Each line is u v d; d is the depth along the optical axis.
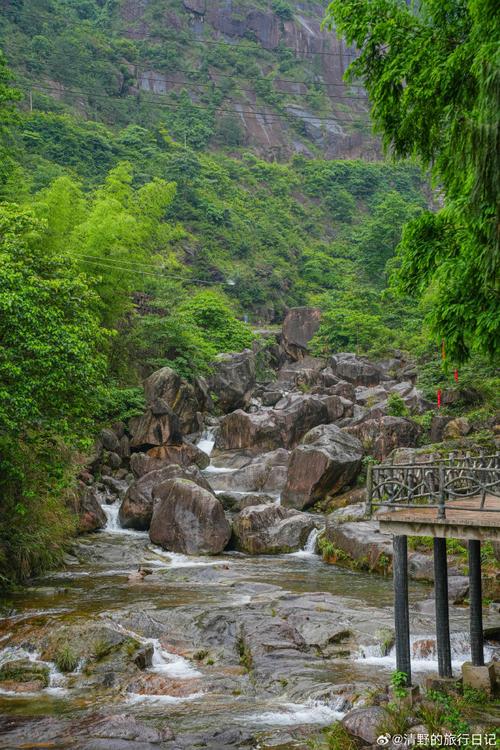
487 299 9.86
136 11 125.12
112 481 30.16
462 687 10.59
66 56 101.12
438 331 10.55
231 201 93.75
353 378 46.81
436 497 9.73
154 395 36.00
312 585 19.11
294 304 81.00
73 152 79.19
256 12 133.50
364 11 10.73
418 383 38.78
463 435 31.70
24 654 13.34
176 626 14.93
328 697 11.05
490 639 14.16
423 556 20.19
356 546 21.91
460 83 9.59
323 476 28.23
